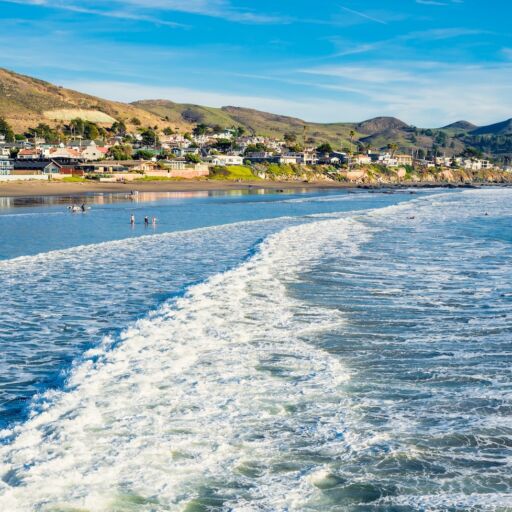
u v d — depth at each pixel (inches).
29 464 367.9
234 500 340.5
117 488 348.2
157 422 434.6
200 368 554.9
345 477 365.4
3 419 448.8
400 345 641.6
